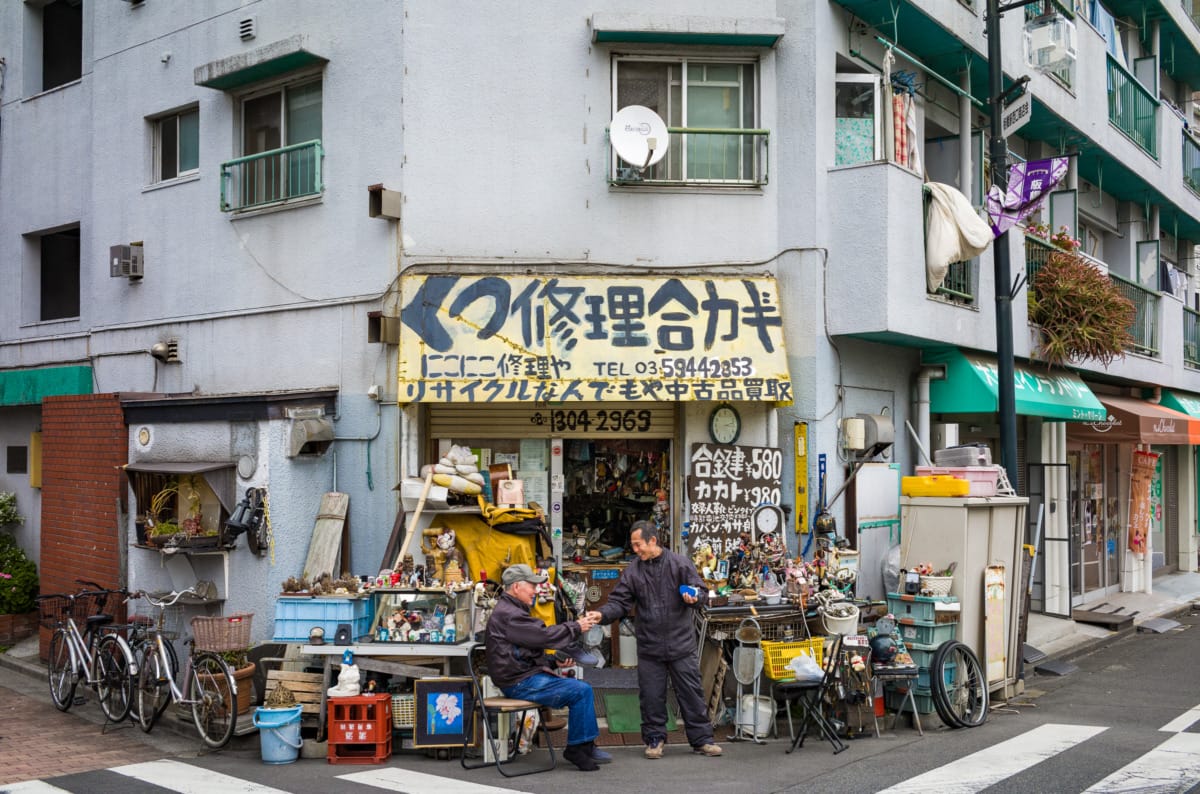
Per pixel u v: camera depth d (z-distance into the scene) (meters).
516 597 7.35
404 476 9.62
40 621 11.66
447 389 9.23
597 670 9.69
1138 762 7.05
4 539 13.55
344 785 6.80
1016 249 12.30
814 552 9.88
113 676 8.98
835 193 10.16
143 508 10.28
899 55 11.66
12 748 8.20
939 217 10.67
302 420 9.59
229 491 9.47
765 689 8.48
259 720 7.59
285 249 10.81
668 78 10.39
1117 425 15.38
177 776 7.17
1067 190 15.25
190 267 11.77
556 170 10.12
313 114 10.88
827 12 10.41
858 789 6.45
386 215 9.73
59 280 14.52
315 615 8.09
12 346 14.48
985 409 11.29
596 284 9.82
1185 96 22.81
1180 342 18.61
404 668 7.86
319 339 10.46
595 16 9.88
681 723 8.45
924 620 8.64
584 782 6.80
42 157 14.15
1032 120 14.45
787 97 10.29
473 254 9.98
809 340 10.05
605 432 10.02
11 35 14.74
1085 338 12.66
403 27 10.02
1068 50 11.22
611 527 10.13
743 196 10.26
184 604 9.60
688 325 9.70
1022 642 9.94
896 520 10.90
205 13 11.81
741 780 6.79
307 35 10.33
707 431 9.96
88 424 11.13
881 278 9.84
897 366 11.34
